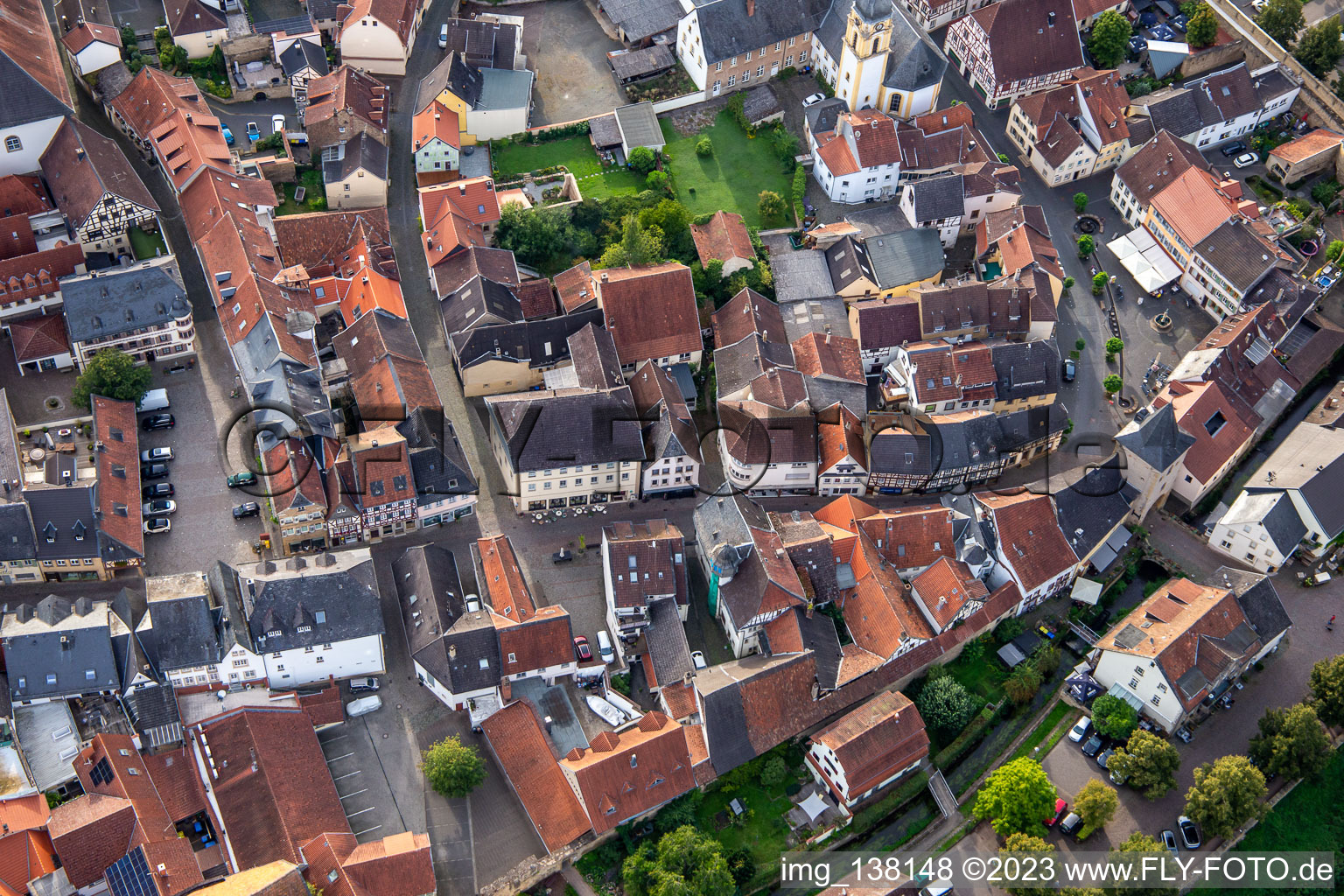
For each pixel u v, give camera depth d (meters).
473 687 178.38
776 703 181.75
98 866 159.00
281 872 156.12
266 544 189.75
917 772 184.62
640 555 188.00
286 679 179.88
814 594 193.75
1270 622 196.25
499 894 165.75
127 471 190.50
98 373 194.00
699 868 164.75
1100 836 178.62
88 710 170.75
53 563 180.50
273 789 166.38
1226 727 191.00
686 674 183.88
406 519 194.88
